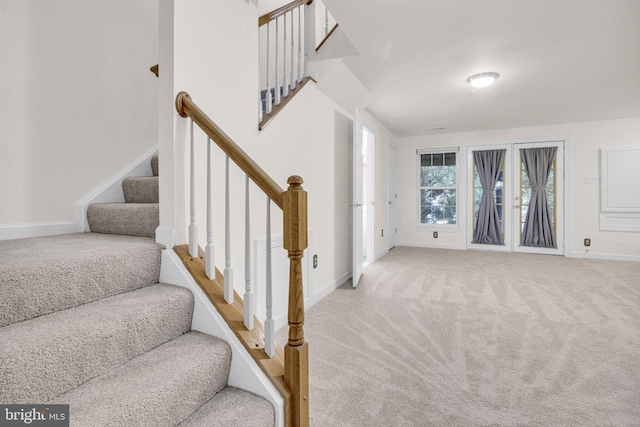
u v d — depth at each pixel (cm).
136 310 127
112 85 234
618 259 492
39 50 191
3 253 140
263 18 235
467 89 372
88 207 211
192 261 159
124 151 243
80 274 130
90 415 93
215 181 182
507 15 226
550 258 504
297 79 291
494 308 276
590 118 491
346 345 209
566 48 273
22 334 104
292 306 131
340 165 362
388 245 573
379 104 427
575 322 243
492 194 570
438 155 618
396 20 232
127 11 244
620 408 145
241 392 132
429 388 162
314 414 143
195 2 167
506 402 150
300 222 129
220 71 184
